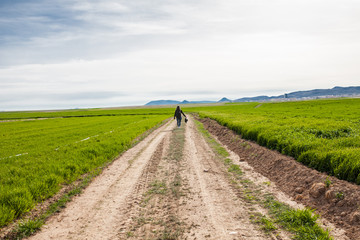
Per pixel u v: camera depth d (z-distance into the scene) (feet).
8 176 27.40
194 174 28.86
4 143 64.59
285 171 26.53
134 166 33.81
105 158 37.63
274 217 17.31
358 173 20.11
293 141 33.06
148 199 21.48
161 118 156.46
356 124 52.37
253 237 14.74
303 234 14.79
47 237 15.48
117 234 15.57
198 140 56.29
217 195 22.02
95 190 24.32
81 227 16.71
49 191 22.89
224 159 36.81
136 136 65.77
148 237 15.06
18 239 15.26
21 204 18.93
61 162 32.78
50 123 163.02
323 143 31.32
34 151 47.03
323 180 20.90
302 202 19.72
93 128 103.35
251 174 28.48
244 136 50.57
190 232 15.53
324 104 244.63
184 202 20.56
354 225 15.07
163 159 37.55
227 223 16.66
